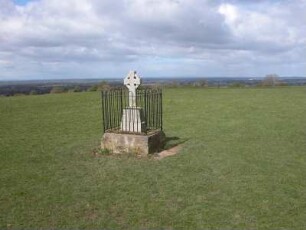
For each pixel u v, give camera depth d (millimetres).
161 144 12055
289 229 6336
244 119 17875
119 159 10742
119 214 6961
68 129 15852
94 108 22734
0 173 9461
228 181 8734
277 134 14180
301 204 7379
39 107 23203
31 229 6355
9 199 7691
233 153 11320
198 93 31484
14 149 12086
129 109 11695
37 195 7914
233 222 6594
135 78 11773
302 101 24688
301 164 10156
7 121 17938
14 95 33031
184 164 10156
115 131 11766
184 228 6379
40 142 13211
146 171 9555
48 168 9922
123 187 8391
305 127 15570
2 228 6387
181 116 19141
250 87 39469
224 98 27203
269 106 22453
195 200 7602
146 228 6387
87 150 11922
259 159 10641
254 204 7375
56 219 6746
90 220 6707
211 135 14156
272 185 8453
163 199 7664
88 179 8977
